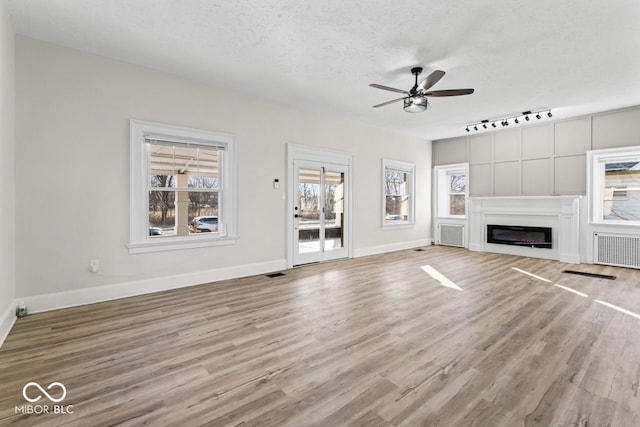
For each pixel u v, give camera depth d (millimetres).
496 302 3453
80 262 3404
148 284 3842
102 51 3420
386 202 7039
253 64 3729
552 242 6055
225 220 4496
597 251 5543
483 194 7141
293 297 3656
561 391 1825
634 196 5277
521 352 2309
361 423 1571
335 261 5855
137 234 3738
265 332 2684
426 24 2887
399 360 2205
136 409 1682
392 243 7090
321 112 5617
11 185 2914
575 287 4059
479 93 4605
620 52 3373
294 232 5336
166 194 4043
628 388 1848
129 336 2604
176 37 3141
